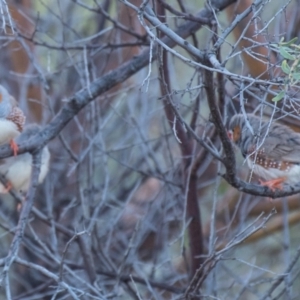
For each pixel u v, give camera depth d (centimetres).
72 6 1416
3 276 761
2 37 1057
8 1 1326
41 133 957
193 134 735
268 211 1346
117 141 1425
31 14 1370
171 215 1347
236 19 684
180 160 1184
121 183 1448
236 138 973
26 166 1097
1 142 1000
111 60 1310
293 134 945
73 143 1409
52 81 1408
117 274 1091
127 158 1421
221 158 752
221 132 718
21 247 1365
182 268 1308
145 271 1368
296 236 1450
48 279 1316
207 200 1388
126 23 1260
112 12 1416
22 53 1370
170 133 1166
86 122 1267
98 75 1314
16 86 1433
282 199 1288
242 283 1112
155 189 1416
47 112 1369
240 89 684
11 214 1437
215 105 695
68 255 1345
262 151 930
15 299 1202
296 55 662
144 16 691
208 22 875
